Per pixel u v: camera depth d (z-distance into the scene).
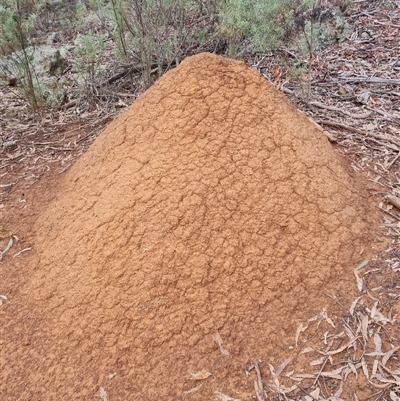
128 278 1.38
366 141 2.06
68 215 1.62
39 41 3.65
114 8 2.74
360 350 1.27
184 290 1.36
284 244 1.43
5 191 2.06
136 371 1.27
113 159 1.62
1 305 1.50
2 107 2.84
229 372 1.24
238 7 2.48
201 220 1.42
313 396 1.18
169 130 1.54
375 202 1.69
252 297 1.36
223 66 1.60
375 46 2.96
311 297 1.39
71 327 1.37
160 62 2.80
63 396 1.26
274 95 1.63
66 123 2.61
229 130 1.52
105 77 2.97
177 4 2.93
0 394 1.29
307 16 3.04
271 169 1.50
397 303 1.37
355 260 1.48
